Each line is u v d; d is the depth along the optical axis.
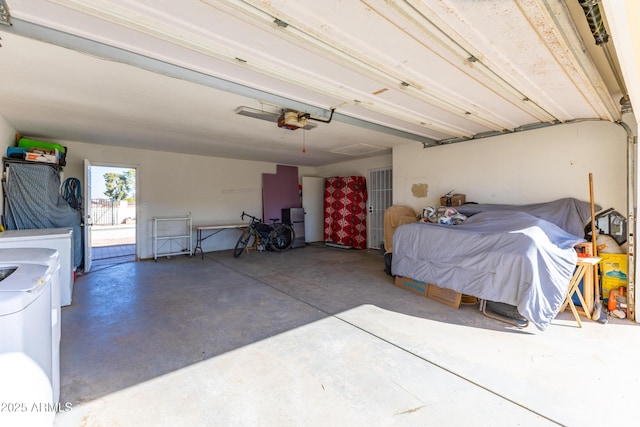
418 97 2.66
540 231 2.88
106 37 1.81
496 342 2.42
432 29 1.63
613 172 3.23
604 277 3.09
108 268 5.18
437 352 2.26
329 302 3.39
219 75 2.36
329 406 1.68
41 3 1.49
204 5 1.47
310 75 2.29
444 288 3.35
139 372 2.02
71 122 3.99
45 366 1.39
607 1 1.19
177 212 6.39
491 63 2.01
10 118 3.81
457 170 4.58
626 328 2.68
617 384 1.85
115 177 20.22
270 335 2.56
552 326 2.73
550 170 3.65
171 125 4.16
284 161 7.71
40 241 3.15
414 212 5.18
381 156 6.93
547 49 1.82
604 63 2.39
